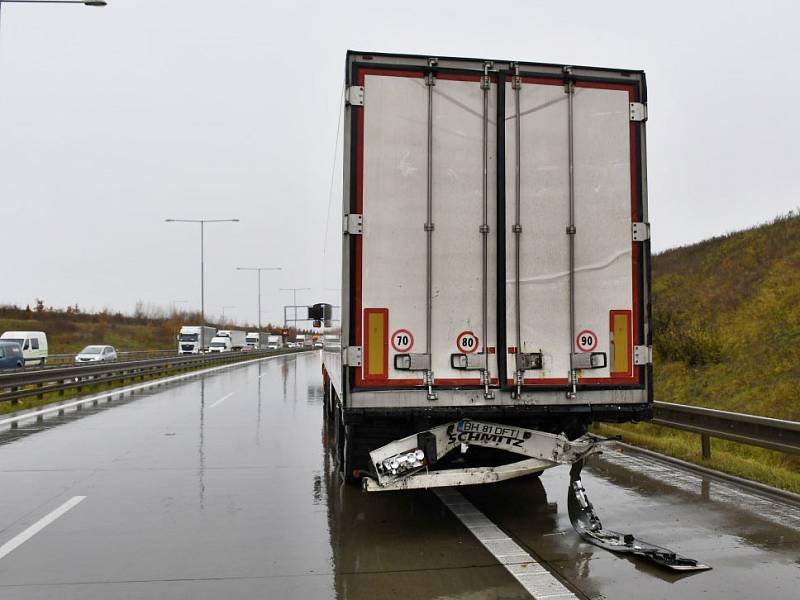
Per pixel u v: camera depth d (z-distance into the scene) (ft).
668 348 63.41
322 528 17.79
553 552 15.61
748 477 22.91
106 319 254.06
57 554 15.72
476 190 17.17
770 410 42.93
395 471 16.17
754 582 13.60
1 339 108.88
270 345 264.72
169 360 91.81
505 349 16.93
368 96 16.85
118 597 13.02
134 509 19.90
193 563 15.02
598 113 17.90
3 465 26.73
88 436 34.55
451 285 16.92
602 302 17.62
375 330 16.56
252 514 19.26
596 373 17.44
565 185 17.61
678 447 28.30
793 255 78.23
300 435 34.94
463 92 17.25
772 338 57.16
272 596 13.00
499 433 16.90
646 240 17.94
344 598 12.87
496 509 19.67
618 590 13.20
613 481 23.16
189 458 28.27
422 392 16.58
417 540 16.62
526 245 17.30
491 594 13.01
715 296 79.56
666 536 16.75
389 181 16.83
